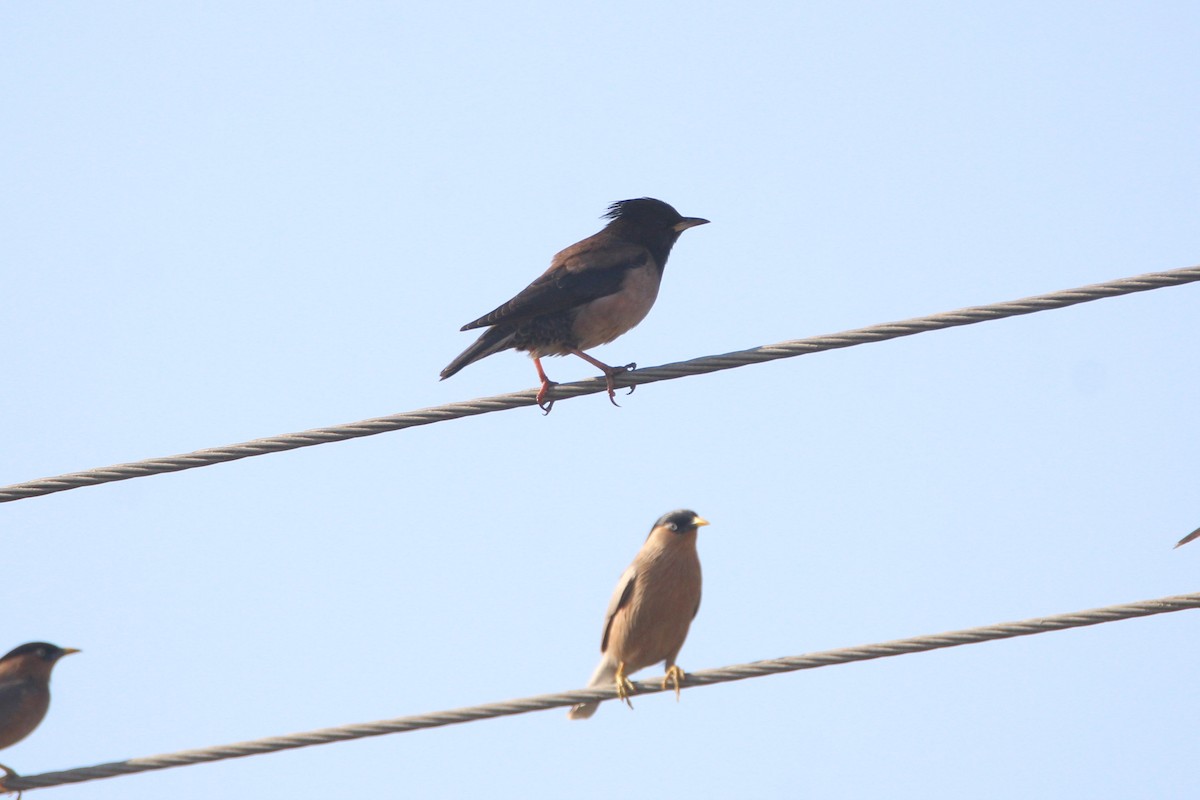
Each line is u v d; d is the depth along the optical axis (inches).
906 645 458.9
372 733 470.0
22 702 531.2
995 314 484.1
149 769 474.9
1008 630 448.5
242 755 471.8
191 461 501.0
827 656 468.8
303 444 503.8
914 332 491.5
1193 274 471.2
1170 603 438.6
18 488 500.4
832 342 501.4
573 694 485.4
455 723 474.6
